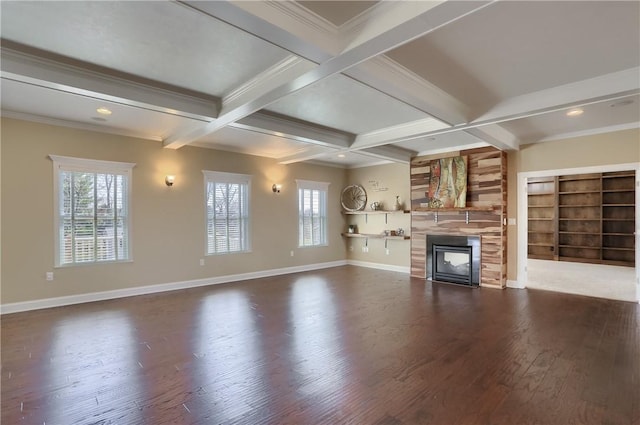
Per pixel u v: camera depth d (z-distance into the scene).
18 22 2.44
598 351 3.22
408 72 3.18
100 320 4.18
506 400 2.39
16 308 4.51
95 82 3.25
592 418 2.18
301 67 2.93
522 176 5.90
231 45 2.77
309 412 2.26
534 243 9.59
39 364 2.97
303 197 7.98
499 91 3.67
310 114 4.54
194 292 5.68
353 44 2.42
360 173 8.55
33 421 2.18
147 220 5.61
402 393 2.49
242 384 2.63
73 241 4.97
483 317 4.29
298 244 7.79
